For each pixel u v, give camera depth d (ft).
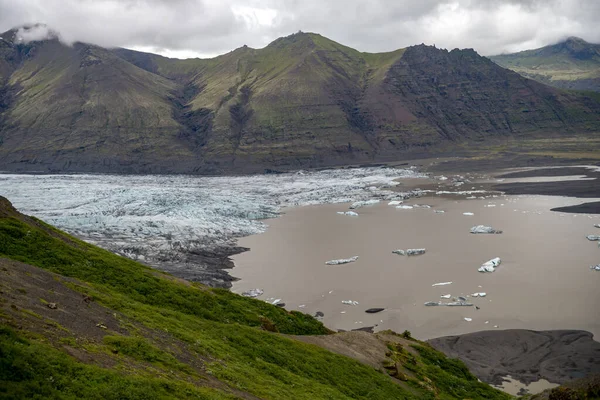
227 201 648.38
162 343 105.60
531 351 217.15
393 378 155.33
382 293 297.12
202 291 180.04
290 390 111.24
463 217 530.68
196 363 102.89
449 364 192.03
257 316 172.24
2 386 61.36
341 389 130.21
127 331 103.40
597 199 593.83
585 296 276.00
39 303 97.50
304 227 511.40
